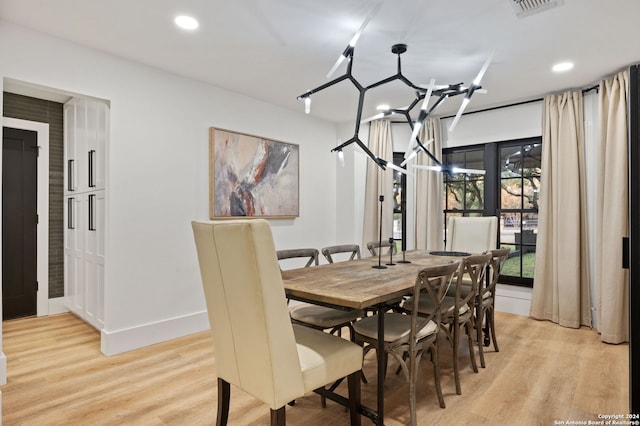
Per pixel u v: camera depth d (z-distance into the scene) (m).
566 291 3.67
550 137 3.86
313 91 2.65
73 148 3.92
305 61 3.09
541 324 3.77
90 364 2.78
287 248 4.50
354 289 1.99
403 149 5.04
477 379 2.56
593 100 3.64
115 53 2.93
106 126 3.00
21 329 3.61
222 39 2.69
